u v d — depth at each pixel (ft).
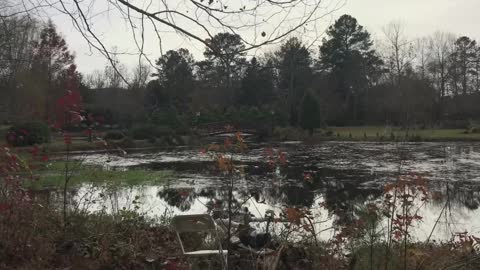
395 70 174.09
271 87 161.68
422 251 16.26
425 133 123.75
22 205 16.94
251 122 135.85
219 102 150.51
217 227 18.22
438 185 49.44
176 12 10.58
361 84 195.83
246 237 16.92
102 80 151.43
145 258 17.37
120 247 17.44
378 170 63.57
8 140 21.06
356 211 25.68
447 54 194.80
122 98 135.44
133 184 48.98
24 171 19.99
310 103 144.87
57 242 17.79
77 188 38.37
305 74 161.58
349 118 190.60
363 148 104.73
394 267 15.26
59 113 18.49
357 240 18.70
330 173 60.70
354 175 58.59
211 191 44.75
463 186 48.62
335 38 204.23
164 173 59.11
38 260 15.42
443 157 79.41
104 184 43.32
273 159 21.33
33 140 73.10
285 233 18.45
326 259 15.98
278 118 144.66
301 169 65.46
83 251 17.17
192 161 80.48
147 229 21.34
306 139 133.59
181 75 135.23
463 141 116.57
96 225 19.70
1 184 16.48
